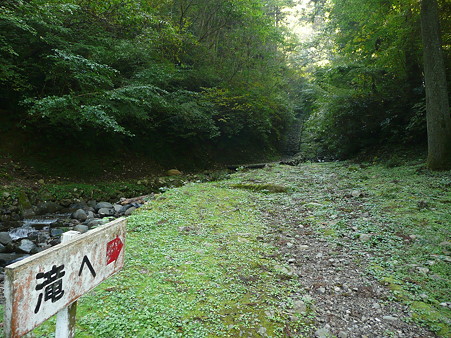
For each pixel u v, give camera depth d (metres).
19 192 8.41
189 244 4.33
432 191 6.55
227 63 17.22
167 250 4.07
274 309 2.82
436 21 8.34
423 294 3.05
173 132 14.88
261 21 16.72
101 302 2.76
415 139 12.07
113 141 12.80
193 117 13.80
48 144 10.88
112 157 12.62
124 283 3.13
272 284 3.31
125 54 10.27
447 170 8.17
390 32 11.54
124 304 2.75
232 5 15.48
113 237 1.88
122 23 10.32
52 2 8.26
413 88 11.91
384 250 4.10
